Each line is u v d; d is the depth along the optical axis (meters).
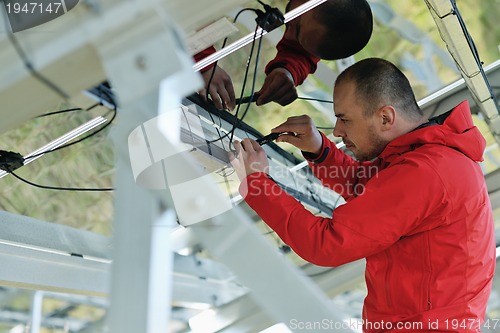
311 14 3.14
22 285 4.14
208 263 5.39
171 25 1.59
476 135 2.60
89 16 1.58
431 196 2.41
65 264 4.36
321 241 2.43
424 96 4.30
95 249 4.50
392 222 2.41
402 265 2.48
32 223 4.25
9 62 1.59
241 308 5.18
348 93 2.66
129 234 1.50
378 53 3.84
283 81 3.32
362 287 5.67
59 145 3.36
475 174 2.52
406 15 3.58
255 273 1.53
